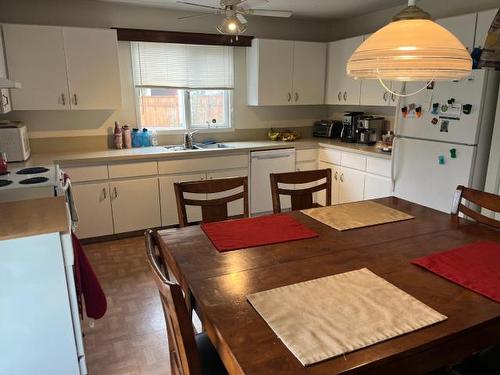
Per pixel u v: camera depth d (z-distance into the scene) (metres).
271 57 4.33
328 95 4.70
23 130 3.33
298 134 4.90
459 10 3.44
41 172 2.79
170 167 3.82
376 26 4.27
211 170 4.01
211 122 4.58
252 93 4.50
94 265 3.24
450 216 2.07
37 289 1.73
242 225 1.94
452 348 1.08
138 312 2.54
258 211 4.34
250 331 1.07
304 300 1.22
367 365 0.94
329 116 5.18
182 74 4.23
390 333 1.05
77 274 2.05
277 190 2.39
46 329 1.79
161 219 3.89
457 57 1.34
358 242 1.71
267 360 0.95
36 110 3.69
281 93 4.48
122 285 2.90
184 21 4.12
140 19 3.92
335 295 1.25
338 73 4.48
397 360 0.99
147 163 3.72
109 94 3.70
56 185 2.47
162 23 4.02
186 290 1.39
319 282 1.34
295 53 4.45
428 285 1.32
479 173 2.89
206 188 2.21
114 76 3.68
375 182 3.79
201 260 1.54
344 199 4.24
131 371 2.01
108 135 4.06
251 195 4.27
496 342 1.17
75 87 3.55
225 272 1.43
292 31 4.68
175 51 4.14
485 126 2.80
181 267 1.47
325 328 1.07
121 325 2.40
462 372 1.34
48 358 1.82
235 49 4.44
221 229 1.88
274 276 1.40
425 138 3.13
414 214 2.10
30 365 1.80
